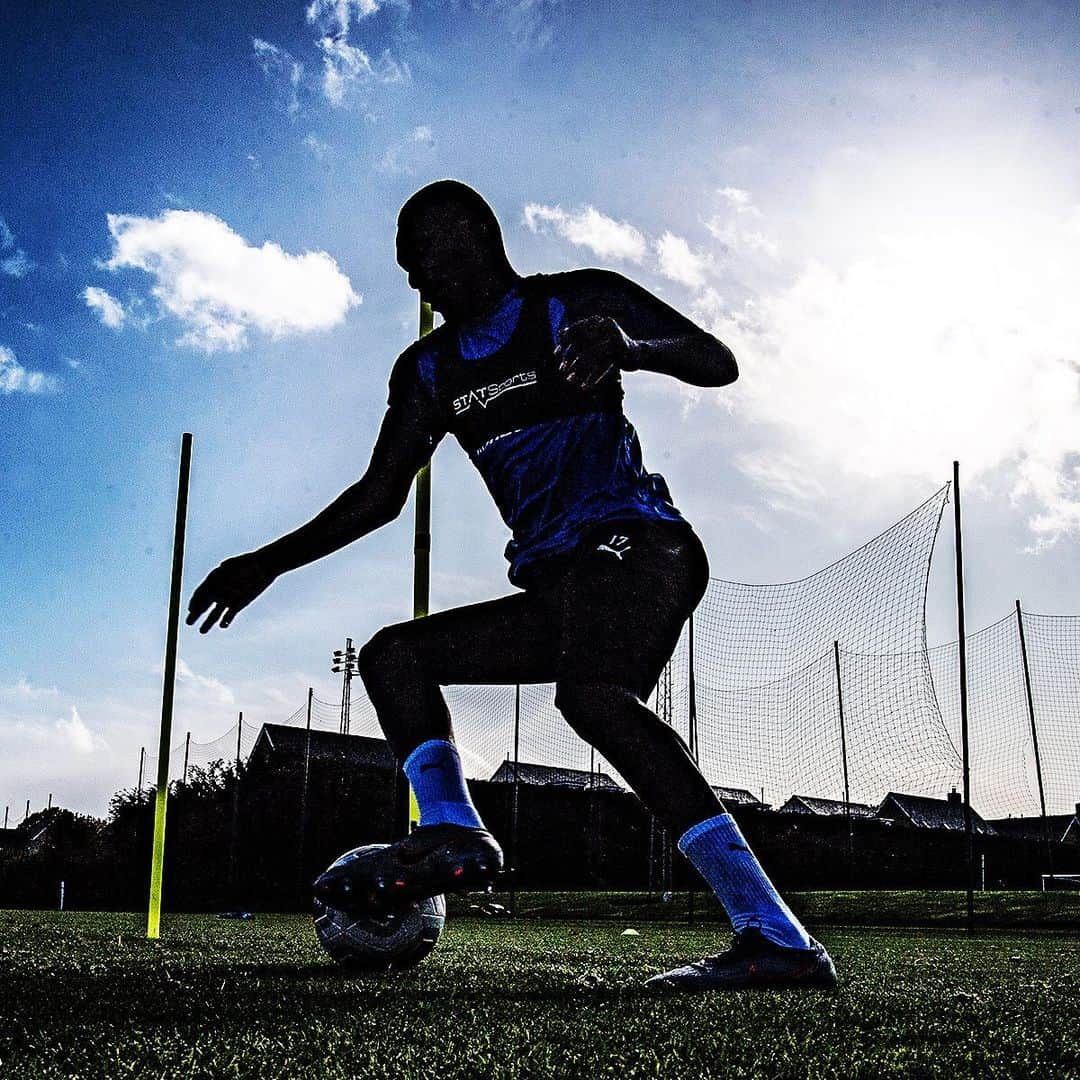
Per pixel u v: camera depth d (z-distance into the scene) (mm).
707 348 2727
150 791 30344
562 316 2742
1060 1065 1533
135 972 3039
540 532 2674
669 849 19234
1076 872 38000
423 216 2797
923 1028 1884
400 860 2492
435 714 2729
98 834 32438
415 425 3004
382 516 3113
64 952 4160
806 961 2506
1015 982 3096
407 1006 2141
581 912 17078
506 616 2717
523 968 3283
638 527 2619
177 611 7492
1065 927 12539
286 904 26984
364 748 37438
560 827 31969
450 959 3795
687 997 2320
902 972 3643
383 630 2838
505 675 2738
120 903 29859
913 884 28188
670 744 2533
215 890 27578
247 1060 1490
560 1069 1421
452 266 2787
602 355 2395
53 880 31422
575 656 2537
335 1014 2004
